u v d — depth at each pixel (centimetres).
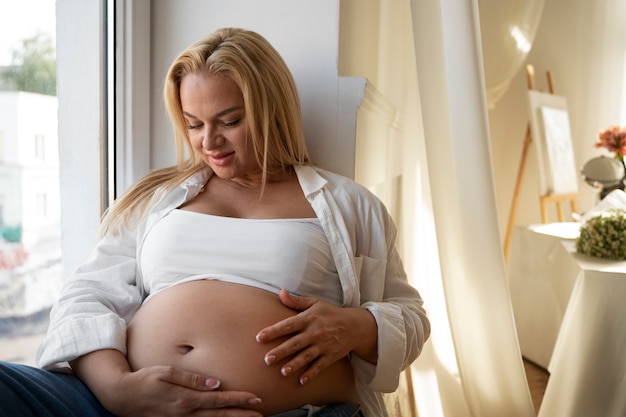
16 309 119
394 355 104
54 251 130
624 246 199
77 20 132
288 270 103
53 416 81
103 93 139
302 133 123
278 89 116
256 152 109
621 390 167
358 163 142
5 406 76
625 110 376
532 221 390
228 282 102
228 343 93
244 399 86
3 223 114
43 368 92
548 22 386
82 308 100
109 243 116
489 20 342
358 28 163
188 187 114
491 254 144
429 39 141
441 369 168
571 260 219
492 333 148
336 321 98
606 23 375
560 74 387
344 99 137
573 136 391
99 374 89
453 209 146
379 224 117
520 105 388
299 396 94
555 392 183
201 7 145
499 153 394
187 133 118
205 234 106
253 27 143
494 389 150
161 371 86
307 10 139
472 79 138
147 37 145
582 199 390
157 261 107
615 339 169
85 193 136
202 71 106
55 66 127
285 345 91
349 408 99
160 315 98
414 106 177
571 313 184
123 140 142
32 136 121
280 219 108
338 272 109
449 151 144
